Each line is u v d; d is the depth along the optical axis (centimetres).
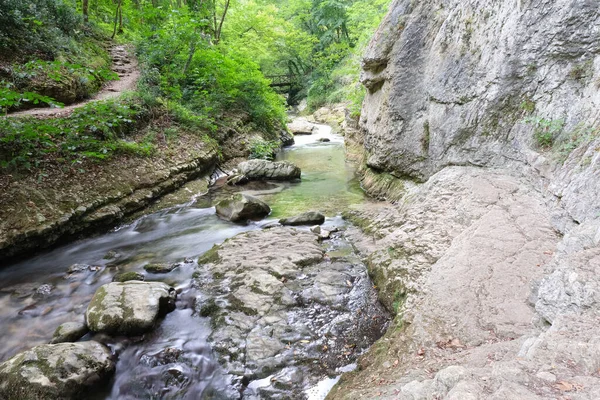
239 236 741
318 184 1227
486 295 415
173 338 467
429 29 909
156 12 1670
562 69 614
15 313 519
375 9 2620
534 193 601
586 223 401
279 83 3697
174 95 1348
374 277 579
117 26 2044
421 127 910
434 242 576
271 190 1163
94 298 517
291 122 2920
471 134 768
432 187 762
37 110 970
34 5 1265
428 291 458
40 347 405
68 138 841
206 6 2166
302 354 428
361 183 1178
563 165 546
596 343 230
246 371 407
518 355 274
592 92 560
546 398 185
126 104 1114
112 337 462
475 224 563
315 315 497
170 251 725
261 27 2838
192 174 1157
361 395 312
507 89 696
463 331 375
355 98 1667
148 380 409
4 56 1021
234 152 1530
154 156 1055
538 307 345
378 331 464
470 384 208
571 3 592
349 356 424
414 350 373
